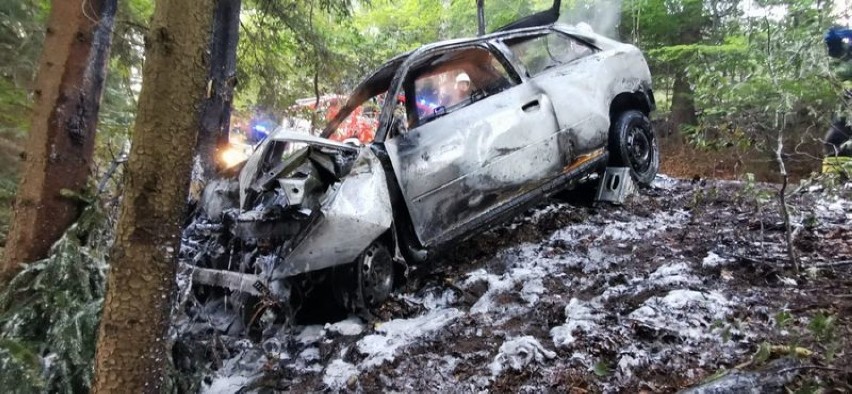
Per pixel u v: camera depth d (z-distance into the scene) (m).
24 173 2.75
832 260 3.04
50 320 2.48
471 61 4.20
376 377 2.67
